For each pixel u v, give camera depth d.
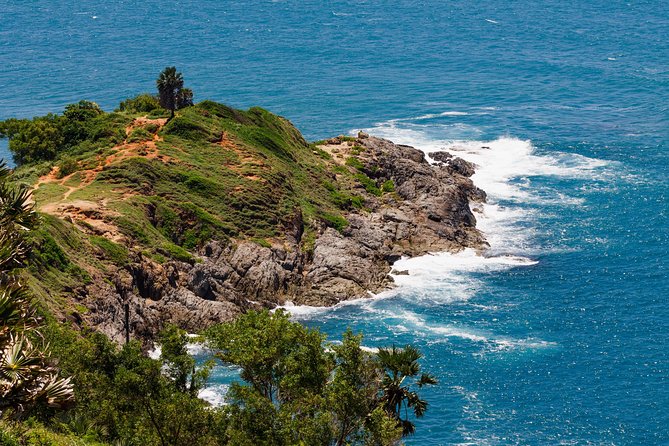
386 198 184.00
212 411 69.31
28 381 44.50
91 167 165.12
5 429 56.66
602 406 116.69
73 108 191.88
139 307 133.25
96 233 141.50
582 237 171.38
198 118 184.38
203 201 159.38
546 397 118.81
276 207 163.00
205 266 144.75
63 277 124.94
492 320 140.38
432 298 148.00
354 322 140.38
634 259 161.50
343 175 189.00
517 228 176.12
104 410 68.75
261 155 177.88
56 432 63.91
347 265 153.38
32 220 58.50
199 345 131.00
